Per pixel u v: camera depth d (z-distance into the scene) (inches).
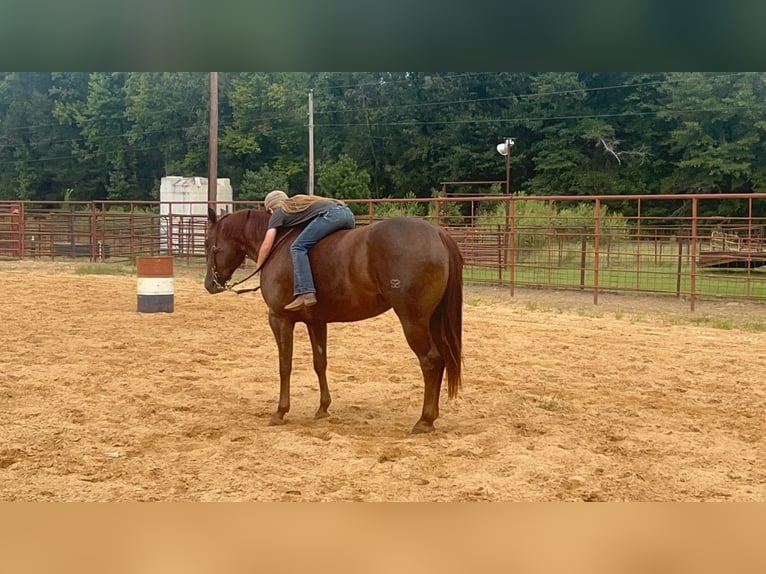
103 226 981.8
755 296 629.9
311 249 240.5
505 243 831.7
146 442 225.6
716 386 309.9
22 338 401.7
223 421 251.1
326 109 2429.9
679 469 202.2
